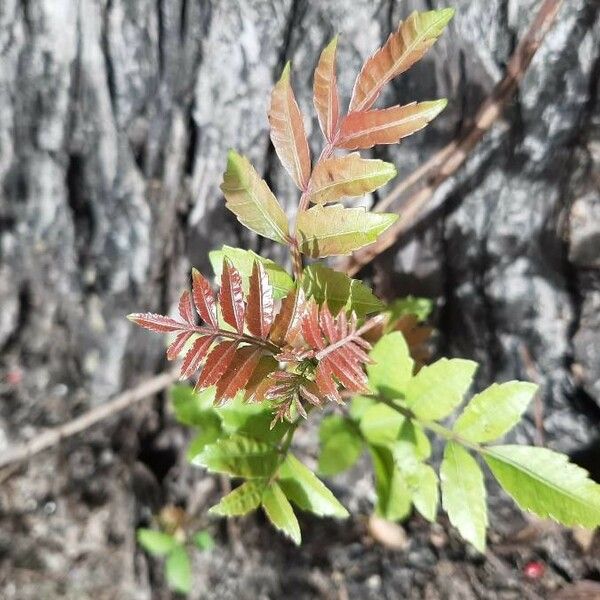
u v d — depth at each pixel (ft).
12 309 0.85
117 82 0.68
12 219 0.78
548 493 0.50
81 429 0.86
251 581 0.82
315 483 0.52
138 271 0.80
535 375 0.78
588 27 0.60
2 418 0.87
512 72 0.62
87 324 0.85
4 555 0.84
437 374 0.55
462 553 0.80
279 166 0.71
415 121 0.43
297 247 0.48
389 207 0.71
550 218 0.70
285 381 0.44
